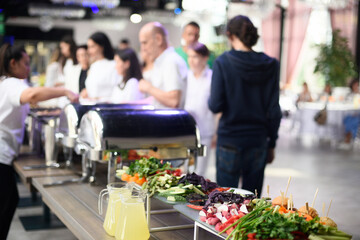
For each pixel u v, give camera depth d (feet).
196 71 12.07
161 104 11.90
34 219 13.29
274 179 19.30
